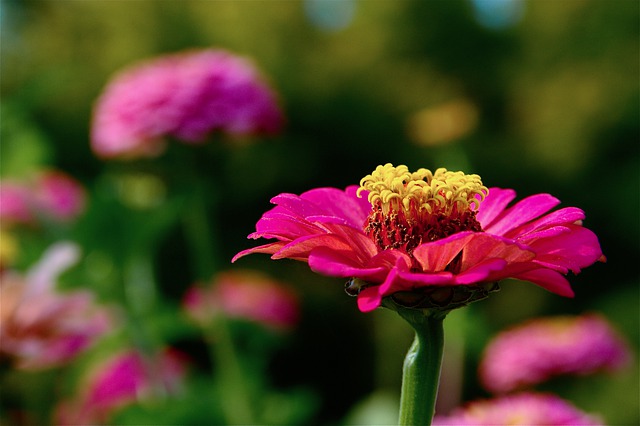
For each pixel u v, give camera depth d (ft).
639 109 5.61
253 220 5.45
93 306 1.77
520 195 5.66
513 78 6.17
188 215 1.98
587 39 6.07
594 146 5.65
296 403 2.05
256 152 5.27
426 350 1.14
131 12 5.76
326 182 5.82
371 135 5.78
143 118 1.86
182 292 5.01
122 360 1.95
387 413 2.05
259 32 5.96
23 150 1.95
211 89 1.89
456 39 6.24
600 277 5.54
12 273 1.78
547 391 2.65
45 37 5.75
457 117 2.27
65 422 1.94
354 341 5.25
